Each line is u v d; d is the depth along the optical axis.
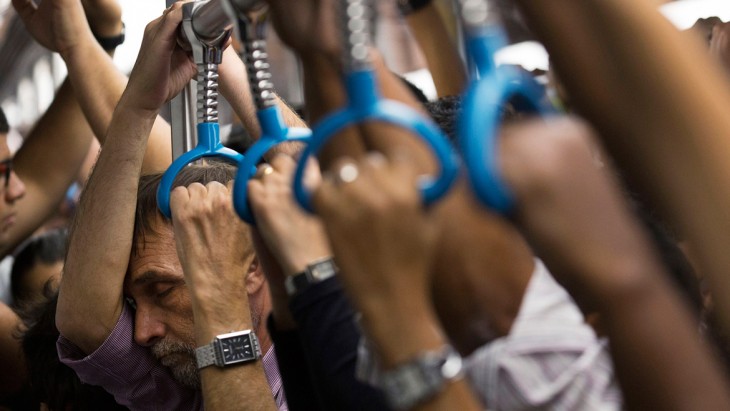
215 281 2.38
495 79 1.09
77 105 4.21
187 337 2.81
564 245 1.07
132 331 2.87
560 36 1.09
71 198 5.80
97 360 2.87
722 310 1.04
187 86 2.46
